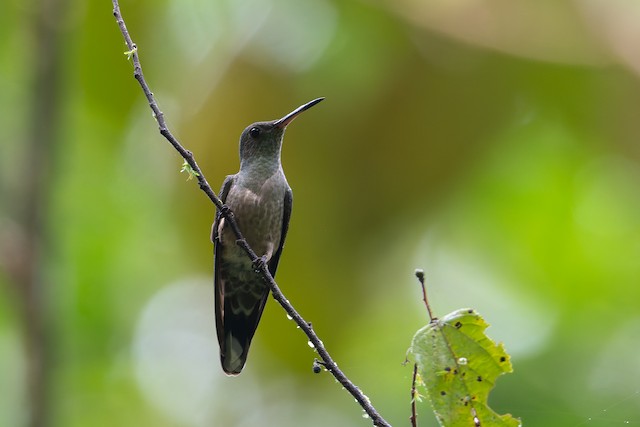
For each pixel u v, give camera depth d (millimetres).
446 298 16344
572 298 15820
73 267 17359
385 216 10875
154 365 17688
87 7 12062
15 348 16266
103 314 17531
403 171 10852
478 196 15672
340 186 10844
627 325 15391
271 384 16016
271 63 11180
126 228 17938
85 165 17516
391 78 10922
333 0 11328
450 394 6195
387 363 15625
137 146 16656
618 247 16000
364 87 11016
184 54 13188
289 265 10820
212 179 10953
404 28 10922
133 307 18000
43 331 11781
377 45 11102
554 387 13859
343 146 10883
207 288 18266
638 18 10852
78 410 16609
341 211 10844
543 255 16156
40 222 12086
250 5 12000
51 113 12336
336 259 10852
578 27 10820
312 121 10961
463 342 6258
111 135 16906
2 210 12055
